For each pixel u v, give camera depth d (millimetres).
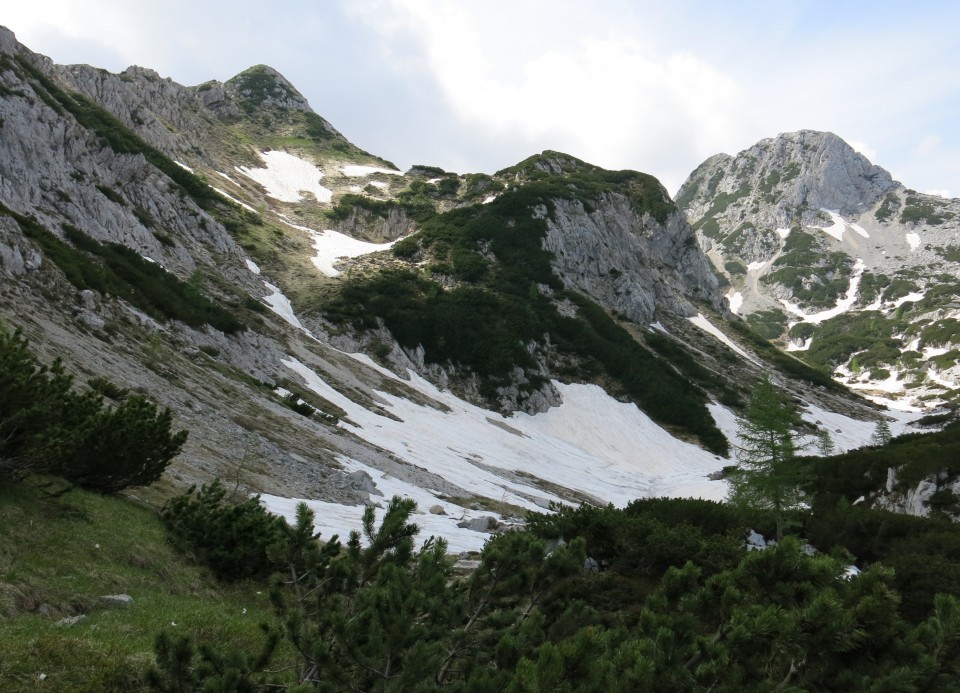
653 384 96312
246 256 95812
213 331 54406
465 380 84688
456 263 108688
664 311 139750
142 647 9047
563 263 120750
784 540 8359
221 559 15141
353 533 9492
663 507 26297
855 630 7055
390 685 6730
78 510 14125
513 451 68938
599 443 82812
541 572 9086
